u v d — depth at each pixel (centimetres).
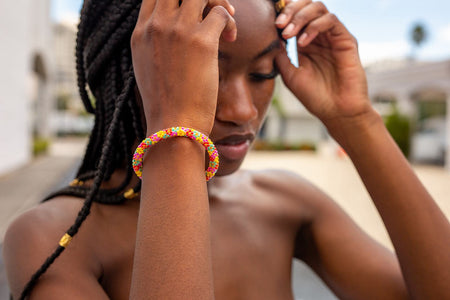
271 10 80
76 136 3278
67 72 3591
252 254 95
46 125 2095
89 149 93
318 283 348
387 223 93
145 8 67
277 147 2125
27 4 1282
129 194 81
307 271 376
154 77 65
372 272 102
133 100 77
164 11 65
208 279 59
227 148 79
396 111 1489
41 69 1823
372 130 96
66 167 1188
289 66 98
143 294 57
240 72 76
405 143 1456
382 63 2227
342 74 98
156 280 57
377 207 95
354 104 96
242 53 74
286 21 81
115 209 83
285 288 98
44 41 1722
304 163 1459
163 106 65
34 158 1459
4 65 1030
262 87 81
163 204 61
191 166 63
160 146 64
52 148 2002
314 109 99
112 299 78
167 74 64
